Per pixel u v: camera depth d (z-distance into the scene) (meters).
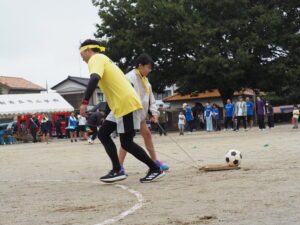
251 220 3.04
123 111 5.34
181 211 3.54
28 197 5.09
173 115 41.56
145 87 6.37
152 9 31.31
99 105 34.06
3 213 4.09
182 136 22.19
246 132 20.70
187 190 4.67
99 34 35.03
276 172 5.63
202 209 3.56
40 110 32.03
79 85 49.53
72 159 11.24
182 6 30.78
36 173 8.27
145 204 4.00
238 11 31.72
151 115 6.68
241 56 29.56
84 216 3.66
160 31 32.03
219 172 6.10
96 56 5.35
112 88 5.36
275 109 38.72
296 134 15.44
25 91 53.06
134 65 6.38
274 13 30.83
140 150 5.61
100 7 34.41
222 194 4.23
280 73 31.47
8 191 5.79
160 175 5.70
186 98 44.34
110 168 8.26
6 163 11.53
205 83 32.81
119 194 4.80
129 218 3.42
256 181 4.94
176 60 34.06
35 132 28.66
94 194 4.96
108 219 3.44
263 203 3.62
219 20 31.77
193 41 30.22
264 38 31.20
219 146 12.10
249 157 8.24
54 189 5.69
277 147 10.20
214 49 29.95
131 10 32.72
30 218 3.75
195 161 8.22
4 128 30.22
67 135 35.03
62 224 3.40
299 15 32.81
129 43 31.78
